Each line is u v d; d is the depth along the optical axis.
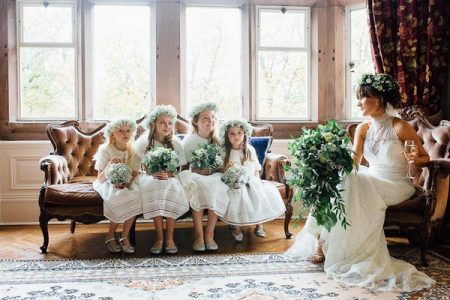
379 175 3.18
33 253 3.37
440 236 3.70
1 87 4.60
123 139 3.49
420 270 2.95
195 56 4.91
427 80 4.22
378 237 2.91
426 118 3.96
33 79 4.76
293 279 2.74
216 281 2.70
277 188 3.64
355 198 2.94
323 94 4.93
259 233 3.85
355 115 4.91
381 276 2.69
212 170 3.60
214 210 3.31
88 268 2.97
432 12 4.20
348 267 2.83
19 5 4.72
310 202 2.89
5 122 4.61
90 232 4.09
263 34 4.95
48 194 3.31
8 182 4.50
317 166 2.86
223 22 4.95
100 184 3.39
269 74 4.97
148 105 4.87
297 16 4.98
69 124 4.26
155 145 3.54
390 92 3.20
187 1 4.82
